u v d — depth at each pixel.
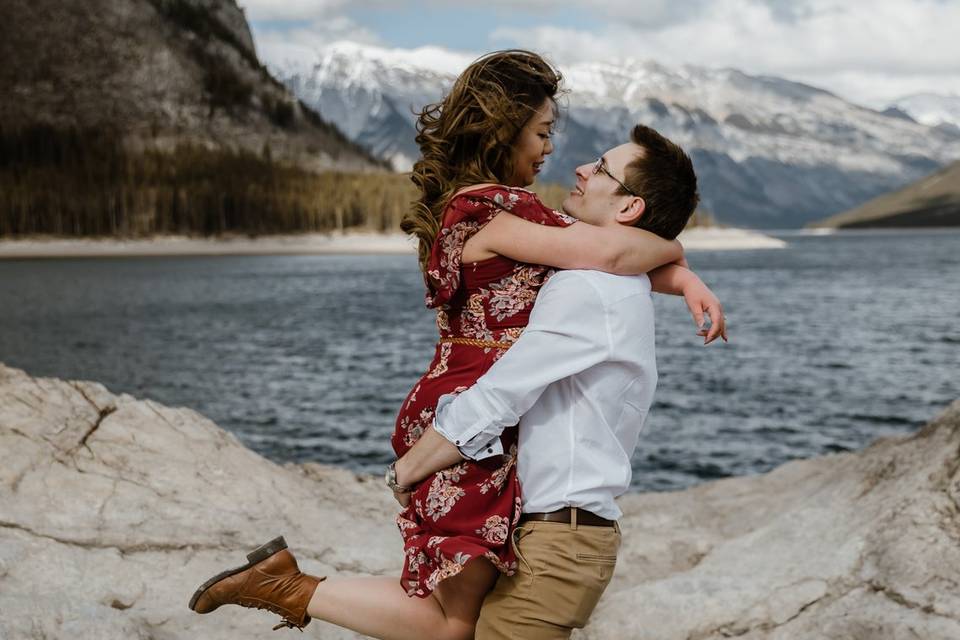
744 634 2.93
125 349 28.22
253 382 21.05
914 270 78.69
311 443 13.95
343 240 143.62
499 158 1.81
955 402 3.61
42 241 135.25
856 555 3.09
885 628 2.72
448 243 1.79
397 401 18.14
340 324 36.88
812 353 26.08
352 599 1.87
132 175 148.12
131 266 101.38
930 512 3.10
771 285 59.66
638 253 1.78
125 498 3.40
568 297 1.72
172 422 4.03
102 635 2.43
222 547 3.30
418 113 1.88
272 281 71.81
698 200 1.88
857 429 15.07
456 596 1.84
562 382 1.78
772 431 14.75
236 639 2.73
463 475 1.75
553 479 1.75
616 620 3.08
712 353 26.33
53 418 3.72
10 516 3.13
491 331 1.81
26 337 31.92
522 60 1.81
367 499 4.23
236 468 3.87
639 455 12.73
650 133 1.84
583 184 1.91
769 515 3.91
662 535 3.96
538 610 1.75
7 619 2.36
